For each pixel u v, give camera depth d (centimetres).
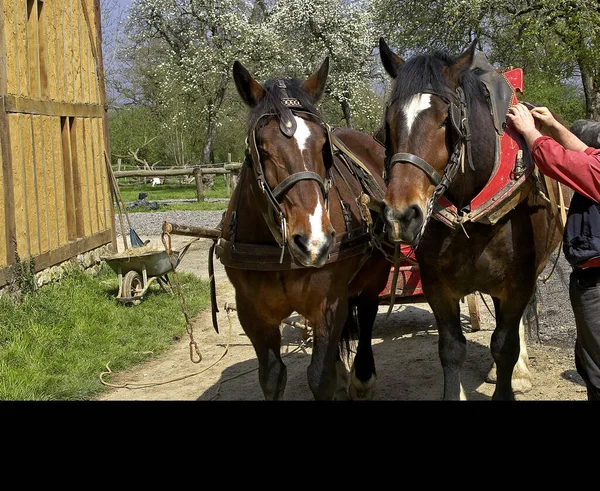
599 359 272
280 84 296
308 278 308
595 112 1886
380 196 398
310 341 590
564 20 1484
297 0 2852
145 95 3662
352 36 2912
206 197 2459
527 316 519
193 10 2994
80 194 824
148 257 683
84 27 867
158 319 655
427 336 586
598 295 267
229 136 3503
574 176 257
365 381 435
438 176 293
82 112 836
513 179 321
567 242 272
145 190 3033
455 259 335
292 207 272
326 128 293
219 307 725
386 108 304
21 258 645
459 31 1864
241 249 317
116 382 498
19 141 651
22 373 467
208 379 501
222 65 2906
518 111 304
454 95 302
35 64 706
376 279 439
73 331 582
